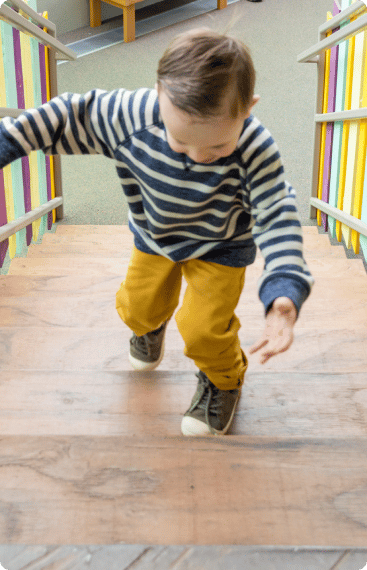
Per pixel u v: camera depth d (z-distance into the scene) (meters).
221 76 0.97
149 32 6.95
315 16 7.17
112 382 1.77
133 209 1.44
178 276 1.59
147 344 1.84
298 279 1.15
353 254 3.55
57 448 1.24
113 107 1.25
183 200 1.28
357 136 3.15
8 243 3.06
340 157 3.51
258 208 1.23
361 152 3.09
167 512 1.11
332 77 3.55
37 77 3.48
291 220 1.21
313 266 3.03
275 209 1.21
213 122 0.99
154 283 1.56
